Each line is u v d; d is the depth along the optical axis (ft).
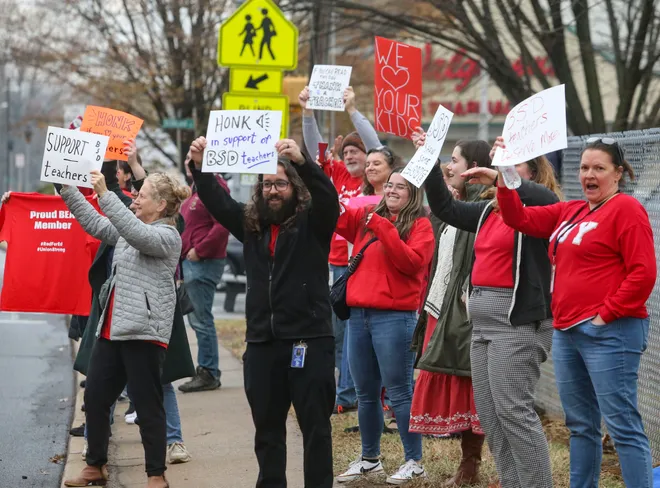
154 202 30.50
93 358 30.86
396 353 31.12
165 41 135.23
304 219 26.50
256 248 26.76
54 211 36.86
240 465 34.71
